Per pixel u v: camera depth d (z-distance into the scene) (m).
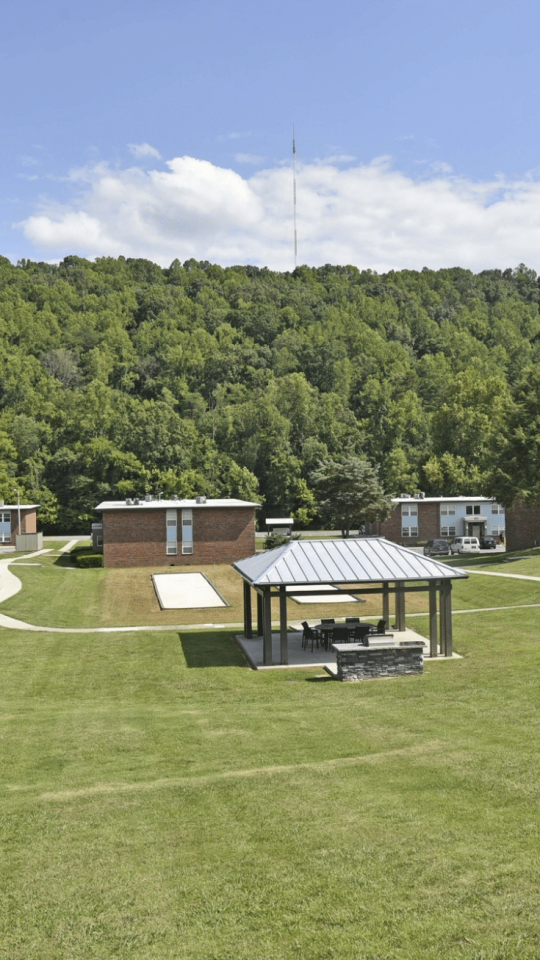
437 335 159.12
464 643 26.16
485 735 14.50
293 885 8.73
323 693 20.41
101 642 28.42
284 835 10.12
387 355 141.62
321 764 13.22
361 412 123.94
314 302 180.12
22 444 101.69
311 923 7.92
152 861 9.62
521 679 19.84
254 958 7.36
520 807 10.48
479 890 8.28
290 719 17.36
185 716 18.12
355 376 135.25
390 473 102.94
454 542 69.25
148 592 43.00
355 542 25.50
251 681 22.27
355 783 12.02
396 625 29.19
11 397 114.38
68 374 131.38
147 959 7.47
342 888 8.57
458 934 7.51
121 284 192.75
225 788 12.17
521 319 168.12
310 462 104.88
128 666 24.47
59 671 23.89
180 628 31.41
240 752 14.69
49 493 96.56
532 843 9.30
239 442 107.94
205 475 101.12
